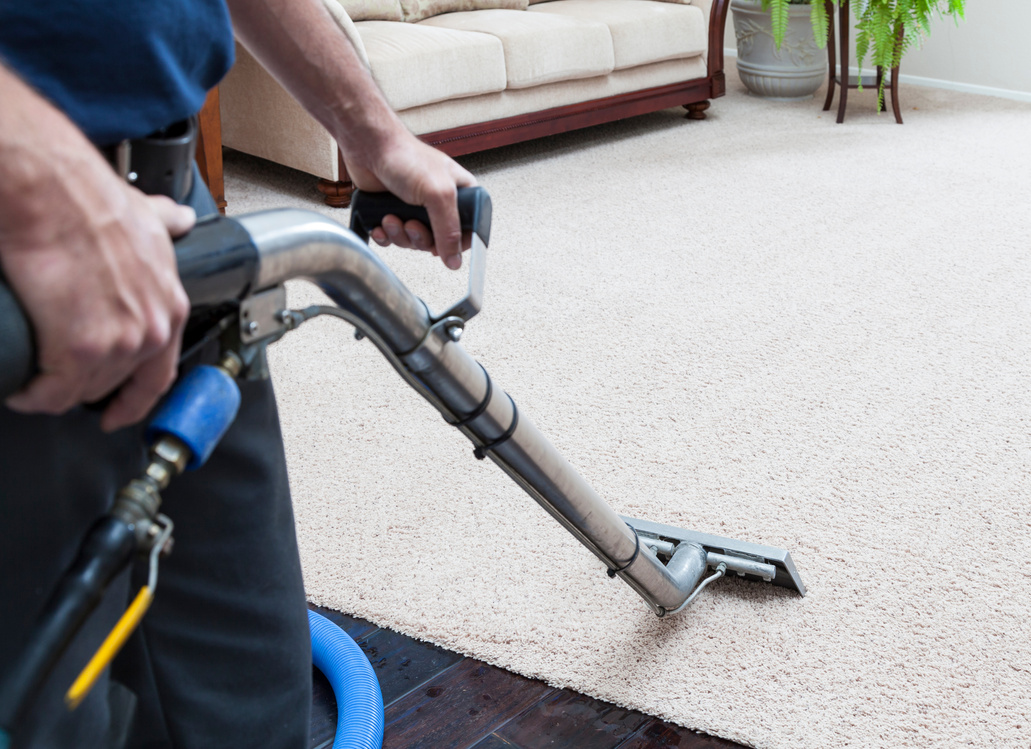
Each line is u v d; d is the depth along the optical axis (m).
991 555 1.54
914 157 3.71
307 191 3.44
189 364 0.57
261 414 0.67
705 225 3.02
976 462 1.78
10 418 0.46
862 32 4.16
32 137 0.32
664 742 1.22
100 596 0.36
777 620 1.42
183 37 0.53
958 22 4.75
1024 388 2.03
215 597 0.67
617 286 2.57
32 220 0.32
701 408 1.97
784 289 2.54
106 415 0.39
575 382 2.07
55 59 0.47
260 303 0.47
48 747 0.47
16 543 0.48
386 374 2.14
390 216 0.75
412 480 1.75
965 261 2.70
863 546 1.56
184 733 0.67
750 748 1.21
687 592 1.36
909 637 1.37
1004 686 1.28
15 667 0.33
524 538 1.60
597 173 3.59
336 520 1.64
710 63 4.29
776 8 4.32
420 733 1.23
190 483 0.63
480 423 0.76
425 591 1.48
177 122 0.56
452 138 3.46
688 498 1.68
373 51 3.19
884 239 2.88
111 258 0.33
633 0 4.27
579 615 1.43
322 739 1.24
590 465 1.78
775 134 4.09
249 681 0.71
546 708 1.28
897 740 1.20
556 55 3.64
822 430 1.89
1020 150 3.78
